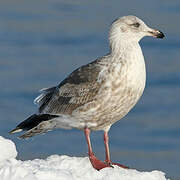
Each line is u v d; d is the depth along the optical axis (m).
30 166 10.33
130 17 12.38
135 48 12.16
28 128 13.17
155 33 12.36
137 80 11.99
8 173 9.71
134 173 10.84
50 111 12.88
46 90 13.38
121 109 12.20
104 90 12.07
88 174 10.52
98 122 12.44
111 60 12.19
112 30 12.36
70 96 12.55
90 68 12.47
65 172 10.07
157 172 11.06
